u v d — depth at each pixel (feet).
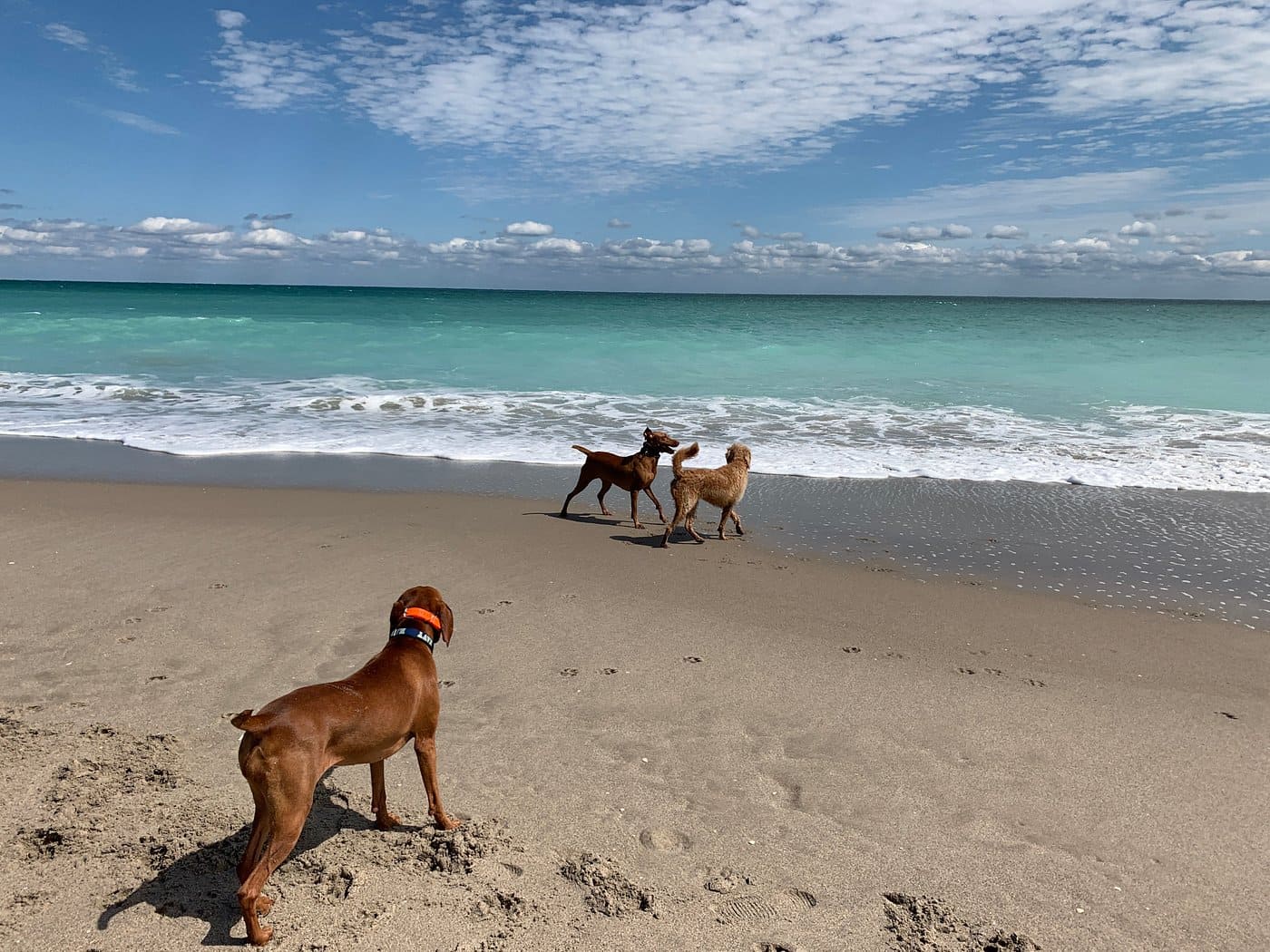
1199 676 14.23
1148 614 16.88
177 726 11.53
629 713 12.53
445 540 20.57
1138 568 19.60
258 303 119.55
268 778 7.83
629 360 54.34
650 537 21.80
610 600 16.97
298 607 15.93
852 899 8.91
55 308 91.61
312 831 9.60
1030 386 45.88
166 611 15.56
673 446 22.58
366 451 31.07
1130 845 9.89
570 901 8.71
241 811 9.76
